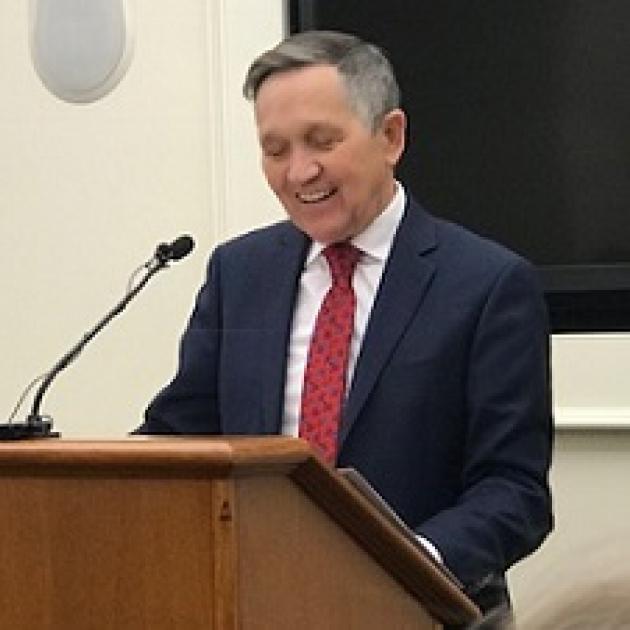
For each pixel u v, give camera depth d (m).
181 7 4.14
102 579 1.35
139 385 4.19
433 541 2.15
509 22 3.91
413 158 3.97
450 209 3.95
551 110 3.88
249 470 1.33
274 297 2.46
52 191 4.26
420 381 2.32
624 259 3.84
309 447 1.38
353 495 1.45
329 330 2.39
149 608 1.34
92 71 3.01
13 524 1.38
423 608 1.61
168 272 4.15
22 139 4.28
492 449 2.30
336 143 2.32
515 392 2.31
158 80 4.16
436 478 2.33
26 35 4.30
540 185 3.89
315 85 2.31
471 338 2.33
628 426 3.68
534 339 2.35
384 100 2.36
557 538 3.73
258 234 2.56
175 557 1.33
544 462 2.34
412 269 2.38
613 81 3.85
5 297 4.30
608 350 3.75
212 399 2.51
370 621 1.52
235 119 4.08
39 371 4.28
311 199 2.34
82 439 1.44
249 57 4.07
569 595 0.70
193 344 2.53
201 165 4.14
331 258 2.43
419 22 3.96
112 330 4.21
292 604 1.40
